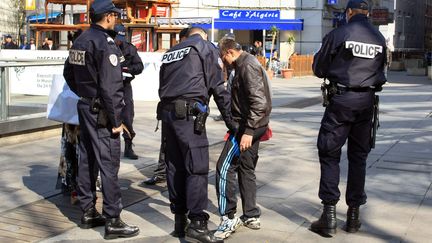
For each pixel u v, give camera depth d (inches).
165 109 178.7
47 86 362.0
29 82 349.4
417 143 353.4
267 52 1391.5
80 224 200.4
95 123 185.5
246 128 181.9
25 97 348.5
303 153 325.4
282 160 304.8
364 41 177.3
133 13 693.9
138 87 594.9
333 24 1413.6
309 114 512.7
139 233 190.2
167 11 1112.2
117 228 185.3
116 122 182.2
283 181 259.3
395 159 304.2
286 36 1379.2
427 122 451.5
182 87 173.9
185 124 174.1
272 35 1293.1
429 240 180.4
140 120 455.8
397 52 1881.2
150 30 715.4
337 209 215.2
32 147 335.6
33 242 180.7
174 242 181.5
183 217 185.6
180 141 175.3
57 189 237.1
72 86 198.2
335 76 180.4
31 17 1307.8
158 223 201.3
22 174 269.6
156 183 255.8
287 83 972.6
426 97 676.1
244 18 1352.1
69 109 213.2
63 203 225.6
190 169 175.5
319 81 1045.2
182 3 1306.6
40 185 250.7
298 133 405.1
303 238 183.5
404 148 336.5
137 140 367.6
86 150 194.2
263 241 180.5
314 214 209.2
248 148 185.0
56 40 1111.0
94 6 185.0
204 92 175.9
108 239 184.9
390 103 602.2
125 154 311.0
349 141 189.2
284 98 669.3
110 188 184.9
